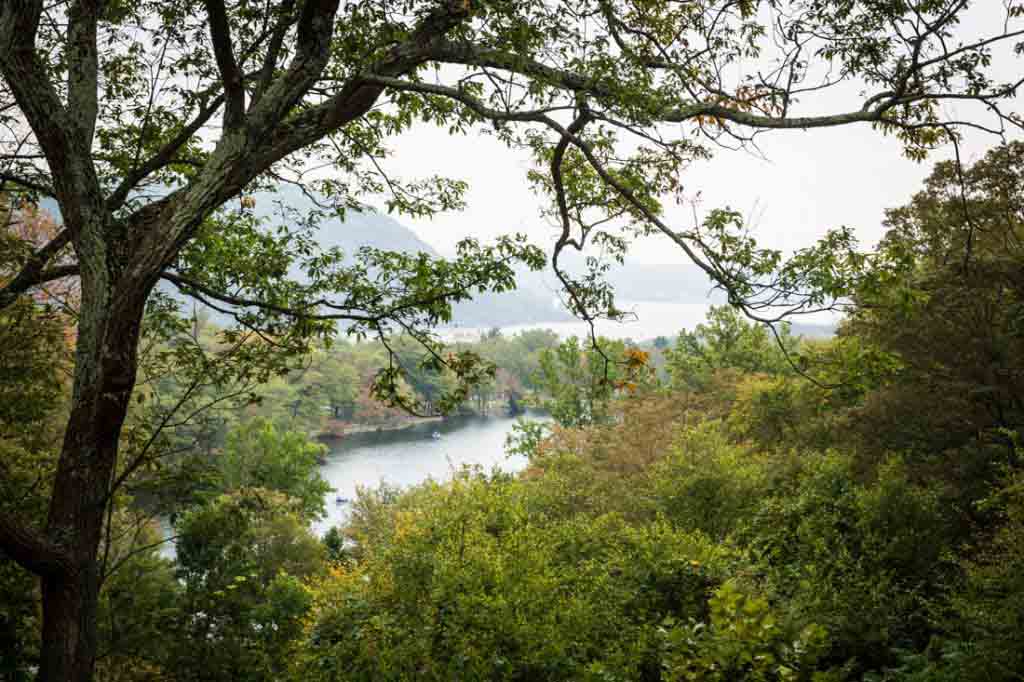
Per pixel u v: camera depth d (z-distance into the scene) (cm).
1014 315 1276
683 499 1312
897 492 1087
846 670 662
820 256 435
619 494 1560
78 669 390
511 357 10056
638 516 1434
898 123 460
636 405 2447
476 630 730
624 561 912
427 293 552
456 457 6944
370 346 9344
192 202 397
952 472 1266
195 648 919
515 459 6794
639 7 525
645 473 1719
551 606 774
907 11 457
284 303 623
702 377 3192
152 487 609
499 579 800
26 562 375
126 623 904
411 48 432
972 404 1355
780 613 759
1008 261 1235
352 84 425
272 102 416
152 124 614
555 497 1562
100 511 401
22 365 679
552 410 3403
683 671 557
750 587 833
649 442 2122
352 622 820
